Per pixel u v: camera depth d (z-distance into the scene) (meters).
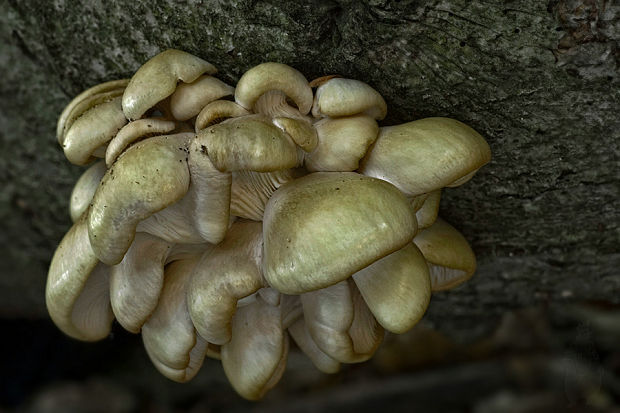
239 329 0.41
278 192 0.38
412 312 0.38
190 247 0.40
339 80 0.38
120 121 0.38
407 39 0.39
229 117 0.37
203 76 0.38
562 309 0.56
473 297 0.52
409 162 0.37
